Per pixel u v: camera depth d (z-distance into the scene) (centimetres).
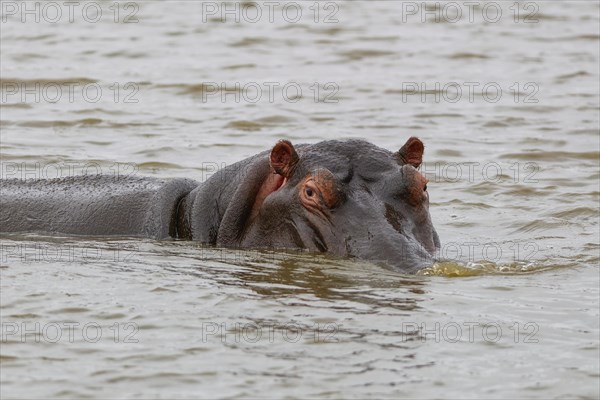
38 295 3859
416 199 4200
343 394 3127
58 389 3142
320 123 7256
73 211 4828
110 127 7038
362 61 9094
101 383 3184
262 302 3794
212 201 4606
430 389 3167
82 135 6812
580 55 9312
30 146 6512
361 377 3231
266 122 7238
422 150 4400
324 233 4197
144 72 8488
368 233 4125
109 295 3869
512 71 8800
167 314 3684
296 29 10062
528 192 5759
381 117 7444
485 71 8800
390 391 3152
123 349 3409
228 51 9256
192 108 7569
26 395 3103
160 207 4725
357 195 4209
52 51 9056
